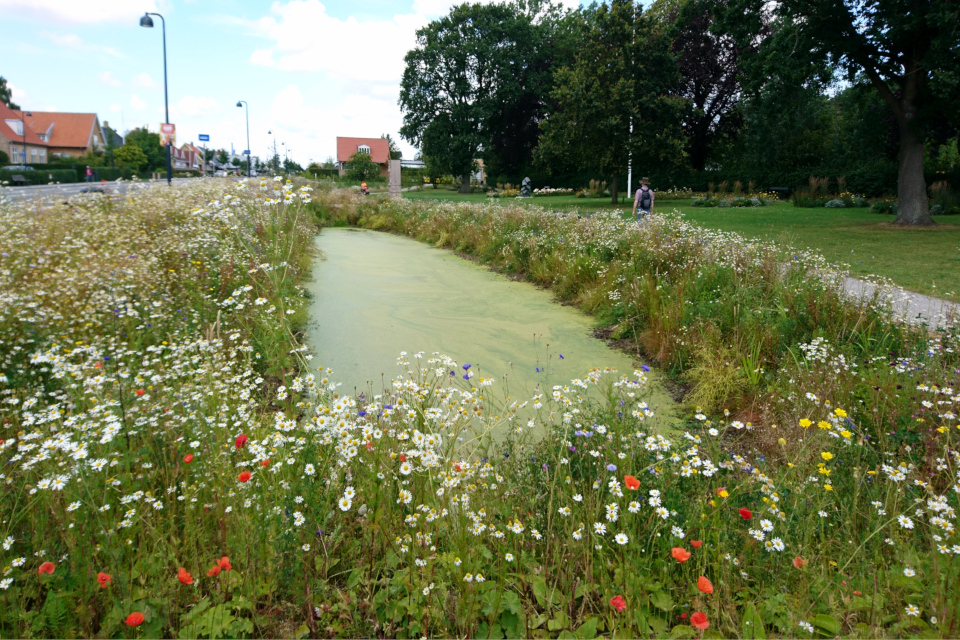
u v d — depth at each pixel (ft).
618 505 7.75
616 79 71.31
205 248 22.75
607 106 70.59
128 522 6.93
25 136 208.74
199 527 7.63
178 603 6.71
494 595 6.91
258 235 26.94
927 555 7.62
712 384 15.35
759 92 54.03
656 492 7.32
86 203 29.14
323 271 32.19
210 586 6.86
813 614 6.77
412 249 42.47
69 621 6.38
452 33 128.57
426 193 137.49
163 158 238.68
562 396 10.70
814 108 93.40
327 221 60.29
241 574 6.93
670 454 9.56
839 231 43.75
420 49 131.03
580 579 7.37
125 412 9.70
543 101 133.18
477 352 19.24
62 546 7.15
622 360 18.84
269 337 16.75
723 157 114.93
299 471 8.26
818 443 10.27
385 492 8.13
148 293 17.70
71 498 7.33
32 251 19.52
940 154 82.64
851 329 16.89
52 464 8.16
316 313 23.26
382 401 10.89
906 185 48.26
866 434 11.20
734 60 98.78
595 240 30.32
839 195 79.30
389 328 21.65
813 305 17.76
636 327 21.11
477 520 7.33
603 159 74.08
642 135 72.38
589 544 7.50
